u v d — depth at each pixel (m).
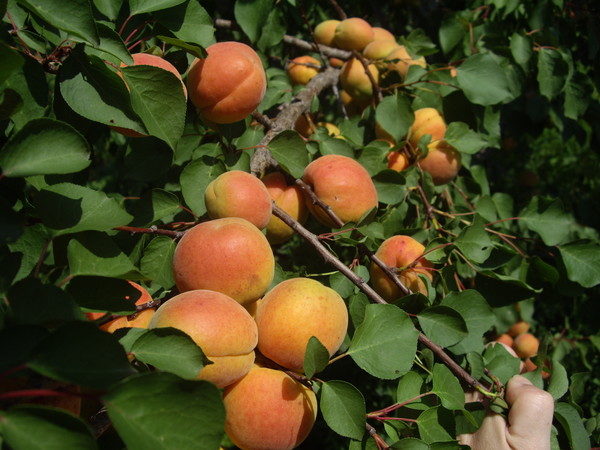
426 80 0.49
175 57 0.40
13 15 0.29
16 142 0.22
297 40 0.56
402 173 0.48
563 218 0.48
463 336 0.34
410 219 0.50
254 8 0.46
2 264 0.23
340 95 0.59
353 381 0.59
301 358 0.28
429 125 0.49
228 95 0.35
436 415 0.31
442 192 0.52
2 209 0.22
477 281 0.42
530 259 0.45
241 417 0.26
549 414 0.31
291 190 0.40
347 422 0.28
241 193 0.32
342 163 0.40
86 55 0.27
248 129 0.45
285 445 0.27
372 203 0.40
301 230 0.35
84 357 0.18
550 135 1.17
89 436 0.17
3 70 0.20
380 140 0.47
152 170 0.40
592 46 0.65
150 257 0.34
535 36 0.57
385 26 0.73
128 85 0.29
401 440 0.29
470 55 0.55
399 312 0.31
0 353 0.18
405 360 0.30
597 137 0.72
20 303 0.20
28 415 0.17
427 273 0.40
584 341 0.61
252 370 0.27
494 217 0.50
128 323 0.28
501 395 0.33
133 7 0.34
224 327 0.25
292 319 0.28
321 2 0.69
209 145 0.40
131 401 0.18
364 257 0.41
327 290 0.29
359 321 0.36
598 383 0.59
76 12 0.25
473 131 0.49
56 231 0.24
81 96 0.28
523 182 0.87
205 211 0.37
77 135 0.23
